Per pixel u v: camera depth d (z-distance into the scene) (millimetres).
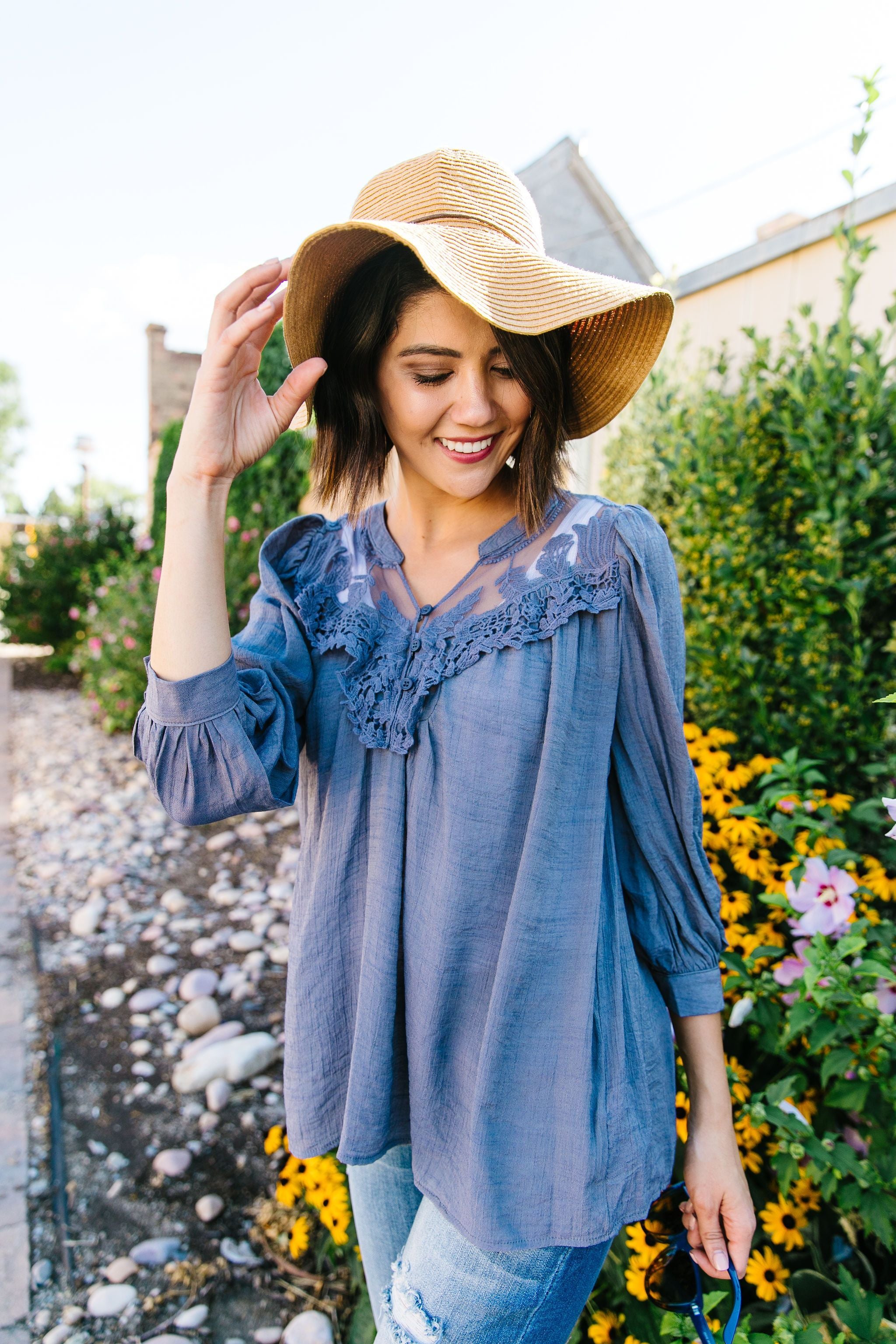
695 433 2723
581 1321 1436
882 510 2275
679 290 3637
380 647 958
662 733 916
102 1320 1701
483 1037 901
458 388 886
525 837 894
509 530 952
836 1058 1347
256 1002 2789
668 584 907
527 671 883
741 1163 969
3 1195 2016
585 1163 871
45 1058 2539
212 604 852
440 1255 906
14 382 37344
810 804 1761
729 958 1549
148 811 4586
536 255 944
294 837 4145
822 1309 1338
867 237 2324
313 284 916
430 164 920
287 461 5922
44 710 7723
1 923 3379
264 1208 1958
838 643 2248
